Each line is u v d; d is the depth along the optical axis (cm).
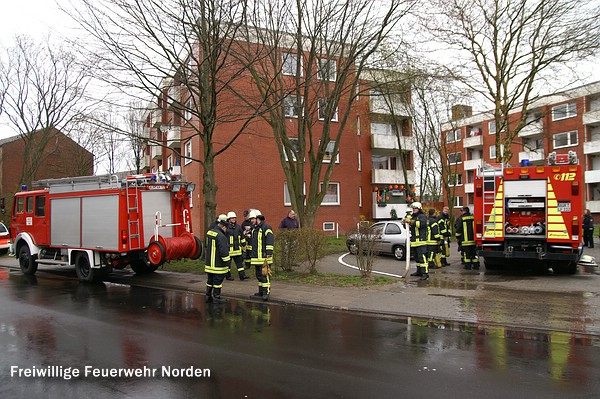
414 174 3005
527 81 1777
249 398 429
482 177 1194
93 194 1177
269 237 925
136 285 1159
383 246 1555
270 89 1341
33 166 2580
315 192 1519
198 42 1273
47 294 1026
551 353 555
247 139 2455
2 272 1474
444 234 1400
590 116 3625
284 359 543
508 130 1853
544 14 1602
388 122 2939
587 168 3756
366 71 1661
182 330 687
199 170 2416
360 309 806
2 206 1525
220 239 912
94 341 629
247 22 1320
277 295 938
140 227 1149
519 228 1164
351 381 468
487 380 467
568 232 1107
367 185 2888
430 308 798
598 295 892
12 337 653
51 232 1302
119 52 1147
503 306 802
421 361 530
